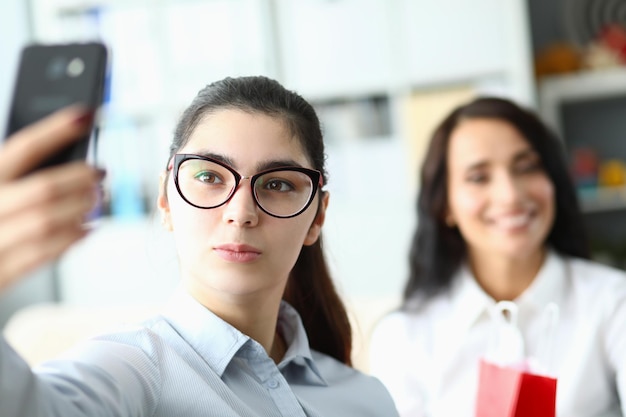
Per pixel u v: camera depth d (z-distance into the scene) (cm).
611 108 359
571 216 178
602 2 346
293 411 92
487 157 167
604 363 161
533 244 166
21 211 45
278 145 88
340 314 120
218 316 92
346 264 334
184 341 90
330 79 330
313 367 106
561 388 158
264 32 331
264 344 96
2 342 56
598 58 331
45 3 339
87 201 47
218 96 91
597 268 172
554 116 331
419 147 327
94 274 343
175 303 95
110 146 336
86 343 79
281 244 86
